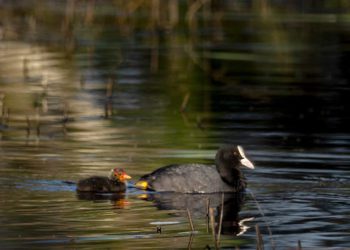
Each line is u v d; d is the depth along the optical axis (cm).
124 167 1638
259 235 1152
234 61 2956
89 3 3722
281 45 3231
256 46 3212
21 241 1180
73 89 2495
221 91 2498
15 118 2120
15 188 1459
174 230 1259
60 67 2825
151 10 3881
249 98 2398
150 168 1636
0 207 1352
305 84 2592
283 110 2239
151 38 3388
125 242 1188
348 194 1458
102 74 2725
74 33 3441
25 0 4034
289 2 4044
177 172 1530
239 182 1524
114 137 1909
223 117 2150
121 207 1384
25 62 2723
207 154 1756
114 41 3312
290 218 1319
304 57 3022
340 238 1212
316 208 1373
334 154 1756
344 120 2112
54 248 1150
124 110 2227
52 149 1773
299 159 1716
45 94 2416
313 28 3519
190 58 3006
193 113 2194
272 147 1823
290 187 1506
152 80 2650
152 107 2267
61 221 1285
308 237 1220
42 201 1388
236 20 3697
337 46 3197
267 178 1570
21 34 3375
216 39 3341
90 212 1342
